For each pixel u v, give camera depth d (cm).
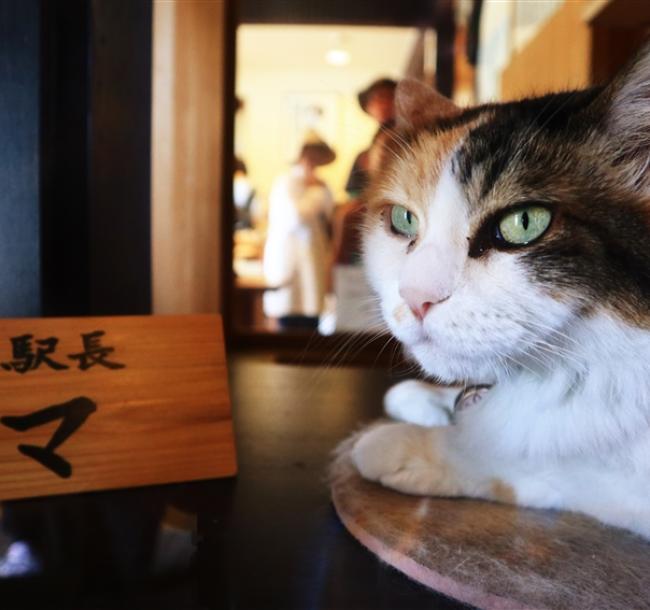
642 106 52
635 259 50
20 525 57
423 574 50
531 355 54
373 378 129
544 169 53
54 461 62
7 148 76
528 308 51
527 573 50
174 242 101
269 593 50
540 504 62
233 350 161
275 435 88
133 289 102
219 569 53
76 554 54
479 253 53
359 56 244
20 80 75
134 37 99
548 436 58
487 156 55
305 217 235
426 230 58
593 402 55
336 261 180
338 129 247
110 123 96
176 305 102
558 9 148
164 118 98
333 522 61
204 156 102
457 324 52
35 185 77
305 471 74
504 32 187
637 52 51
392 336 70
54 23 86
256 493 67
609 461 56
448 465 64
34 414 61
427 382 91
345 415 100
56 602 48
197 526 59
